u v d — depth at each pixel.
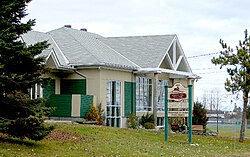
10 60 14.35
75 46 31.88
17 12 14.52
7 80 14.22
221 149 23.00
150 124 32.41
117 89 31.39
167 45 35.50
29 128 14.64
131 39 37.12
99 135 20.78
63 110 28.30
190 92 24.44
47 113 15.14
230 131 44.53
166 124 24.23
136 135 23.66
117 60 32.50
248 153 21.95
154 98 34.12
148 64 33.56
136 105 33.44
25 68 14.85
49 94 28.53
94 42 35.09
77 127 21.78
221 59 28.11
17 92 14.87
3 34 13.84
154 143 21.80
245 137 33.06
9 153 13.83
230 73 28.11
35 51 14.78
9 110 14.88
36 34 32.03
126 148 18.53
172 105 24.53
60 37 33.22
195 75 38.88
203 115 38.28
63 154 15.30
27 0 14.76
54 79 29.31
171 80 38.41
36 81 15.00
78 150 16.42
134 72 33.09
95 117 28.44
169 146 21.47
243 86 27.92
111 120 30.70
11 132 14.69
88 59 29.94
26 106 14.77
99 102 29.44
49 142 16.88
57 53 30.08
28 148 15.08
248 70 27.88
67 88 30.14
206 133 34.19
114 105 31.05
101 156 16.06
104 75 29.92
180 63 38.41
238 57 27.62
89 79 29.69
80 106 28.05
